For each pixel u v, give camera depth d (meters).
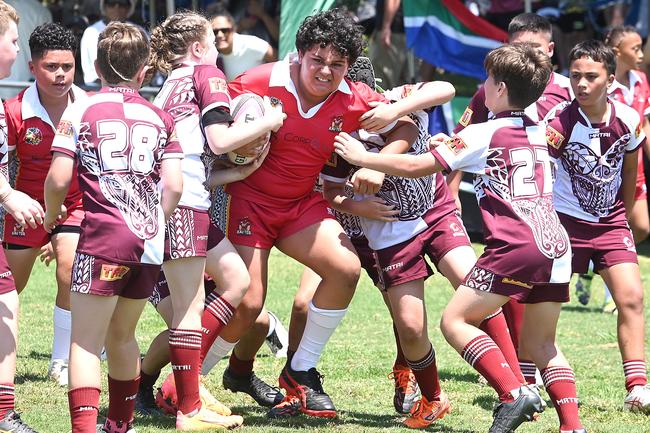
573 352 27.64
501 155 17.42
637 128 21.55
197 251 17.86
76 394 15.88
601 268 21.80
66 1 47.62
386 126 19.08
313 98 18.47
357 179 18.66
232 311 18.61
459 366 25.38
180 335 17.89
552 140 21.44
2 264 17.19
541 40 22.94
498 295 17.34
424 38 44.69
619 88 30.75
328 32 17.77
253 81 18.64
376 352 26.61
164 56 18.66
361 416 20.02
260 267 19.06
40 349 25.81
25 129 21.34
